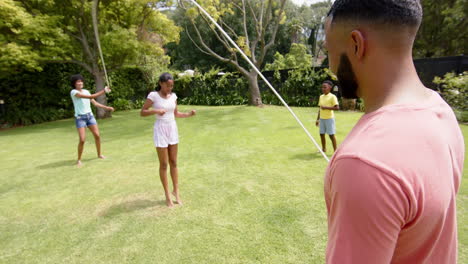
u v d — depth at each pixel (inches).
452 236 21.2
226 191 138.7
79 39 434.9
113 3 440.8
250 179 153.2
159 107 119.2
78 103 191.8
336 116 361.1
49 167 192.9
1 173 183.6
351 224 17.1
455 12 520.4
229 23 1008.9
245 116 392.5
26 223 116.6
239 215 114.0
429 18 599.8
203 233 102.3
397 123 18.4
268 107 498.0
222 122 350.3
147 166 187.5
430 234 18.9
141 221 113.5
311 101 509.7
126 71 583.8
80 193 146.1
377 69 20.3
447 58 362.3
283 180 149.6
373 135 18.1
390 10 19.0
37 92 443.5
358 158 17.0
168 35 501.7
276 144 228.1
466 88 294.4
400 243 19.0
